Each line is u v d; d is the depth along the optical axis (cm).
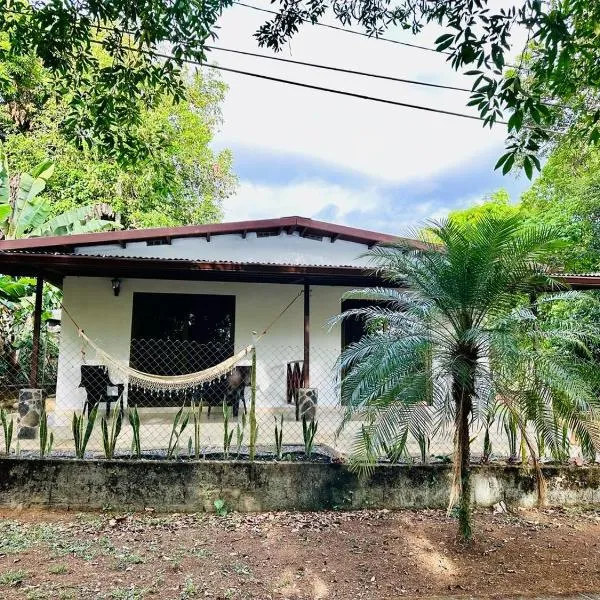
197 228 819
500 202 2064
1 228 1001
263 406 856
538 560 408
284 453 531
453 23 303
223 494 486
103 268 678
